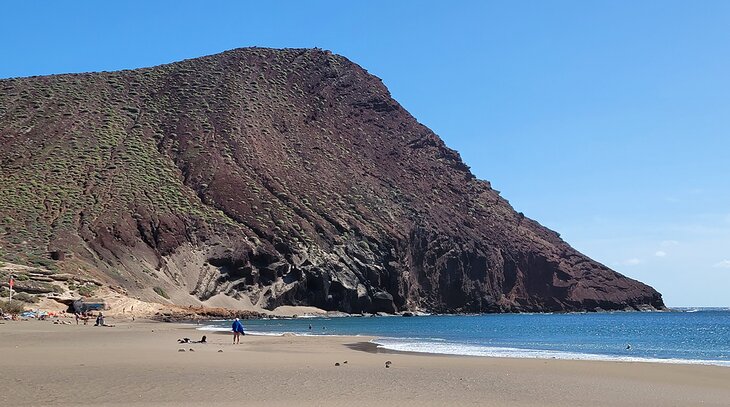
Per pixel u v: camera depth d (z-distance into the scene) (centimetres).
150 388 1802
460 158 16812
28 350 3014
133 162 12875
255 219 11925
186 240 10975
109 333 4606
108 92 15675
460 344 4416
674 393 1942
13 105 14325
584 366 2688
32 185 11388
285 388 1859
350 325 7938
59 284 7944
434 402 1678
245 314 9850
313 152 14750
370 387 1925
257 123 15025
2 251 8875
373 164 15200
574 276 15038
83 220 10512
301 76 17588
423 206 14338
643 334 6538
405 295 12488
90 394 1683
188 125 14562
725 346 4628
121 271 9594
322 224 12344
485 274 13888
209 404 1567
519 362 2853
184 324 7031
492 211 15688
